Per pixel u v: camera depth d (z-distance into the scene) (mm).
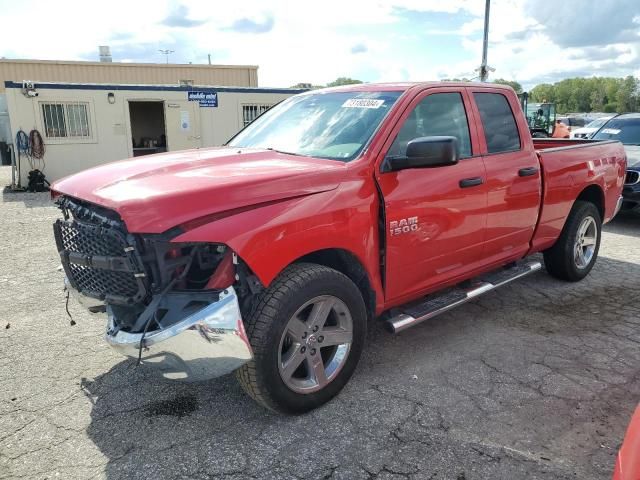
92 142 15859
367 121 3764
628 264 6586
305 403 3236
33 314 4953
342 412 3320
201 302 2848
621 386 3631
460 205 4020
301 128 4113
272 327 2955
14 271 6387
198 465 2852
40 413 3338
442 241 3955
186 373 2900
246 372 2988
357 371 3842
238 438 3078
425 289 4008
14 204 12266
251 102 17922
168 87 16672
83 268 3139
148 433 3135
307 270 3146
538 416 3275
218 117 17562
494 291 5543
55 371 3869
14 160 15086
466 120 4262
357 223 3338
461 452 2936
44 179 14930
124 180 3064
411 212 3664
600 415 3289
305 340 3201
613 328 4605
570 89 140000
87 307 3309
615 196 6191
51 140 15273
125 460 2896
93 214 2936
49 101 15055
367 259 3463
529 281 5879
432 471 2787
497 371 3840
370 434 3100
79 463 2871
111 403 3451
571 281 5805
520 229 4770
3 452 2957
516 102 4797
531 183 4742
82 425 3217
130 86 16078
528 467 2812
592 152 5699
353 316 3398
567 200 5305
